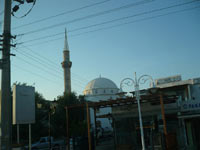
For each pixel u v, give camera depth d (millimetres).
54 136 40125
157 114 19969
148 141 20156
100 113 54875
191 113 18953
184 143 19578
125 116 21156
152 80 15883
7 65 11508
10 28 12062
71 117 40719
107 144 25031
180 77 24156
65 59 61312
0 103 11047
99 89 68062
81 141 18391
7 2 12148
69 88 59938
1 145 10523
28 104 16719
